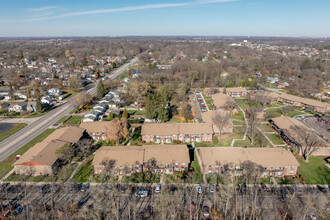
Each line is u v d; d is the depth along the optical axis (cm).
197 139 7769
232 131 8444
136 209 4784
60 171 6041
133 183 5650
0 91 13625
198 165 6400
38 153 6188
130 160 5962
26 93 13088
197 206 4803
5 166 6322
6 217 4456
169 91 12088
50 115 10375
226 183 5534
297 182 5672
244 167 5856
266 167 5834
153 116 9256
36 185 5550
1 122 9544
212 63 19800
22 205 4853
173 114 10231
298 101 11562
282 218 4519
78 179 5772
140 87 11869
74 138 7188
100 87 12581
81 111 10875
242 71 18162
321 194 5166
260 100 11600
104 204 4756
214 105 11219
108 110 10850
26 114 10500
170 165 6009
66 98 13062
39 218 4453
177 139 7738
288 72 17712
